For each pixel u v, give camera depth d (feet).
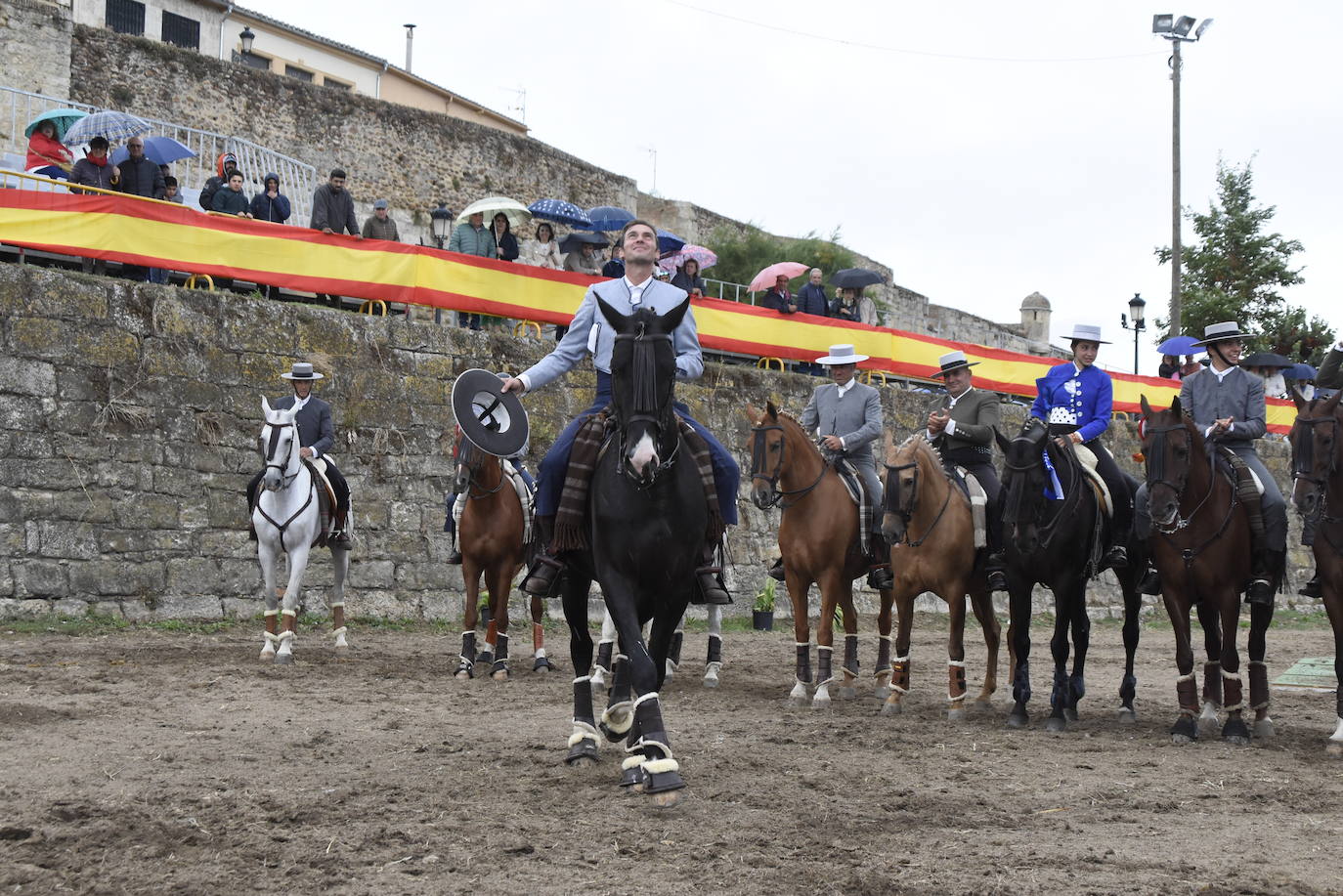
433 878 16.66
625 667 23.71
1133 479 35.70
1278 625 79.82
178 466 47.14
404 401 53.16
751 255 115.96
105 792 20.77
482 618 52.49
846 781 23.59
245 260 50.19
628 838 18.69
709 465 22.15
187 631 44.98
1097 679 45.16
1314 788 24.17
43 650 38.68
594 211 72.38
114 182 52.24
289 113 84.43
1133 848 18.98
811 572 35.50
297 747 25.61
